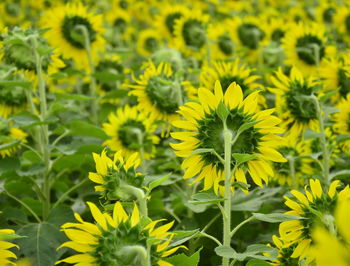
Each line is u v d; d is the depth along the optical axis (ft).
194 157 8.97
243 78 11.10
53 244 9.75
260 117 8.91
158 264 7.97
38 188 10.64
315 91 10.41
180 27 13.83
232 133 8.92
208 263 10.25
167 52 12.77
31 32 10.98
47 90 13.50
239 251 10.33
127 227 7.82
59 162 10.69
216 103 8.93
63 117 12.52
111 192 8.83
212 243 10.30
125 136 11.41
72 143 10.73
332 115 11.32
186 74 12.51
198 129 8.95
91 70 12.78
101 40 12.98
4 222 9.96
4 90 11.41
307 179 10.87
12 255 8.42
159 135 12.26
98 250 7.72
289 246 9.04
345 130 10.91
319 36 12.66
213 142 8.93
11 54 10.96
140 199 8.72
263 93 11.78
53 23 12.67
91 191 10.72
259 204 10.27
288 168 10.89
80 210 10.43
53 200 11.23
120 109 11.54
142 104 11.20
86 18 12.77
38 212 10.75
